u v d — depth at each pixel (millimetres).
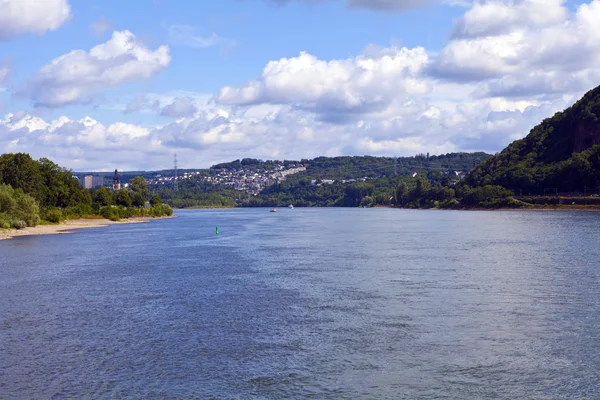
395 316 41719
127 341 36250
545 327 38188
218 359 32594
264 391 28078
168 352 33906
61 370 31047
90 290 54469
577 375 29547
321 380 29375
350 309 44250
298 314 42812
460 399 27016
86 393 28000
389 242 102688
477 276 59250
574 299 46750
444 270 64000
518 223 157375
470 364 31312
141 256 84938
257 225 179500
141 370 30953
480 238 107688
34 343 36000
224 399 27219
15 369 31234
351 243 102188
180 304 47094
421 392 27797
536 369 30422
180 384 29000
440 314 42156
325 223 185000
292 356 32969
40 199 185500
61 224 185000
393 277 59531
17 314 44062
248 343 35531
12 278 63188
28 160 186500
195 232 144250
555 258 73062
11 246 105812
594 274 59281
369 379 29422
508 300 46719
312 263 72500
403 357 32531
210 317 42281
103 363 32094
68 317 42875
